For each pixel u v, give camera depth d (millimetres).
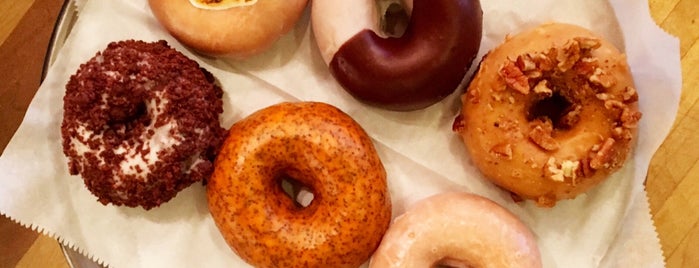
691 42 433
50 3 457
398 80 383
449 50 378
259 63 418
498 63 385
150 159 379
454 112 419
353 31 389
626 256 412
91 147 383
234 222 393
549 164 381
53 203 412
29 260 460
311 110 394
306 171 396
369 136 418
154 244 417
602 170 386
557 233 417
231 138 396
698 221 440
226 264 420
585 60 381
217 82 415
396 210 420
